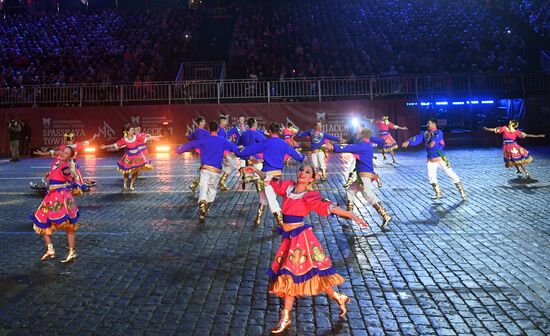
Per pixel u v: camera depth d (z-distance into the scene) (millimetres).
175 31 32875
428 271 6430
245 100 25609
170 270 6680
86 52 29953
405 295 5633
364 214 9977
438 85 24812
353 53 28016
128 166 13117
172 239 8297
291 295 4684
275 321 5004
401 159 20266
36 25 34625
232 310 5301
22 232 8953
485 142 25422
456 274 6285
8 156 25000
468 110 26875
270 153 8719
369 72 26234
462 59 27141
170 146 25141
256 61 27984
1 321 5086
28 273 6609
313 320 5000
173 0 40312
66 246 7957
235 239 8250
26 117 25188
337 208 4855
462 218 9359
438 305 5328
